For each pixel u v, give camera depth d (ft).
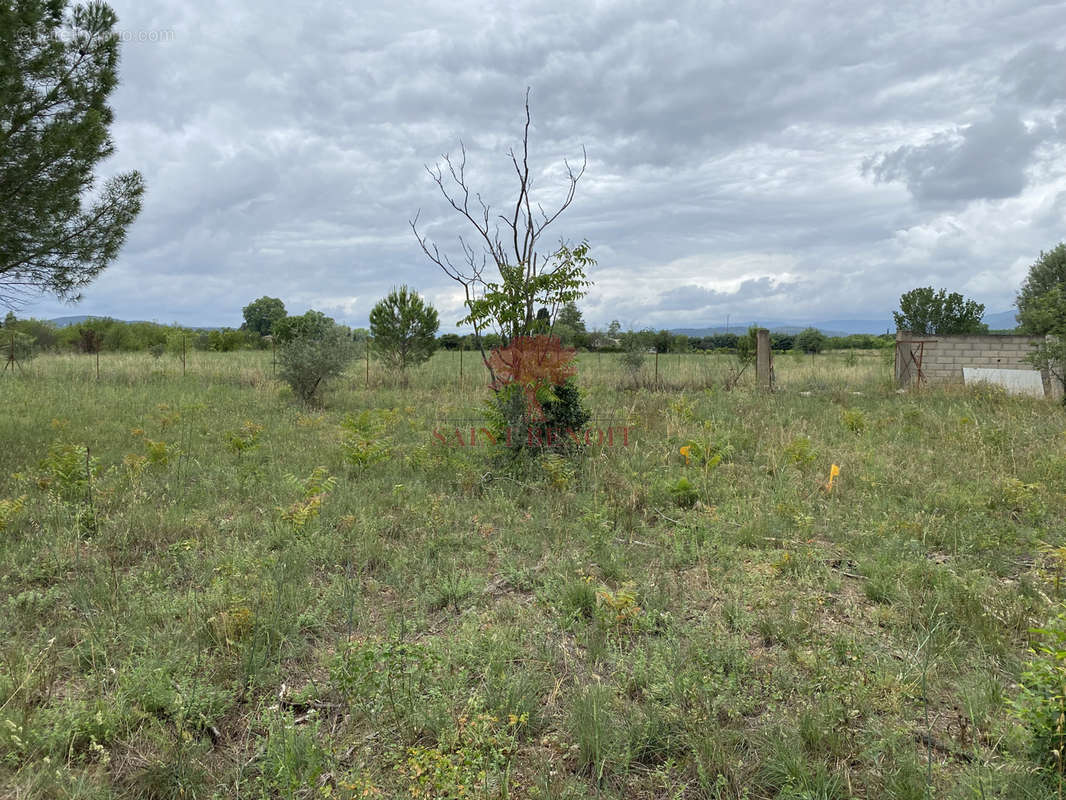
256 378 61.87
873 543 17.31
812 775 8.20
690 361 85.30
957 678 10.81
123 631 12.24
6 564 15.57
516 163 27.73
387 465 27.04
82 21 34.06
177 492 21.95
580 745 8.89
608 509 20.59
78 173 32.30
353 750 9.13
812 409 42.50
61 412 40.19
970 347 57.77
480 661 11.28
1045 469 23.73
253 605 13.21
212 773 8.61
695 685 10.08
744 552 16.99
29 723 9.23
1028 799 7.57
